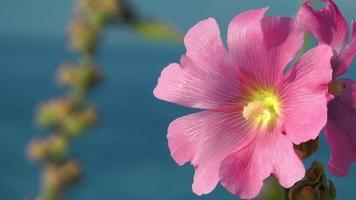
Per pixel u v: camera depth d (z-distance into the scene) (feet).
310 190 2.20
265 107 2.31
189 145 2.32
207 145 2.31
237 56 2.31
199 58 2.34
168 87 2.35
